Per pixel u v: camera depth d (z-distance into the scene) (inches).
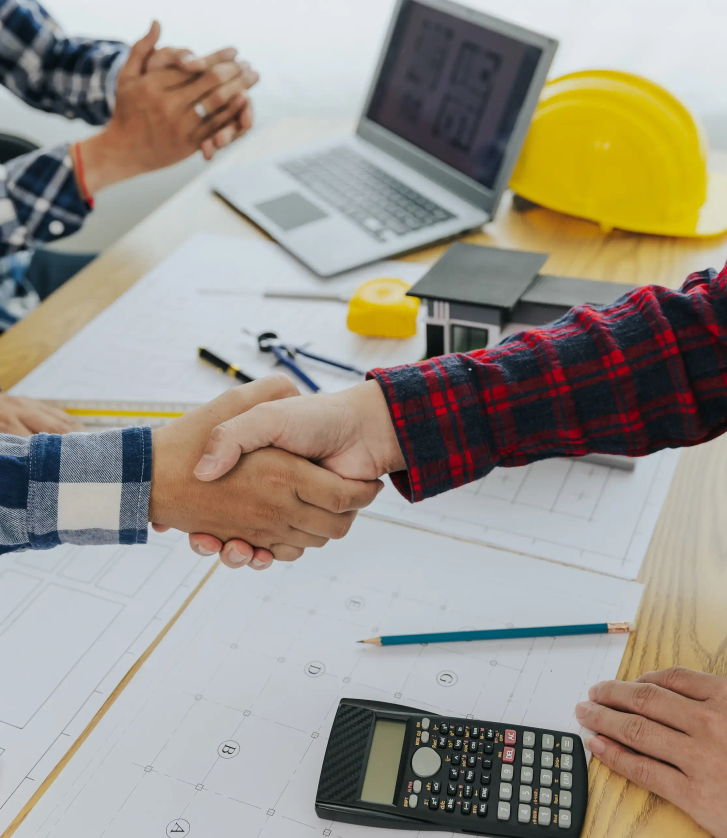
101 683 22.8
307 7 60.9
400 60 46.8
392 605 24.8
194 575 26.1
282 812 19.7
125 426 31.9
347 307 38.7
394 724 21.1
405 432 24.4
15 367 35.2
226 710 22.0
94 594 25.5
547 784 19.6
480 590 25.1
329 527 24.5
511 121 40.4
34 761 21.0
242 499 23.9
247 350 35.8
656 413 24.6
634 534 26.7
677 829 19.0
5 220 39.9
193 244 43.4
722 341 23.8
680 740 19.6
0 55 47.0
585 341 24.8
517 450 25.0
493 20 41.3
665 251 40.5
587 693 22.0
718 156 48.3
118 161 40.8
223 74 39.6
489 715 21.5
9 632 24.4
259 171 48.2
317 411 24.0
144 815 19.7
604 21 53.4
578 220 43.4
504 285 32.2
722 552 26.0
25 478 23.0
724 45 52.2
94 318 38.2
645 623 23.7
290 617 24.5
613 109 39.8
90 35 66.7
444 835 19.2
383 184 45.7
